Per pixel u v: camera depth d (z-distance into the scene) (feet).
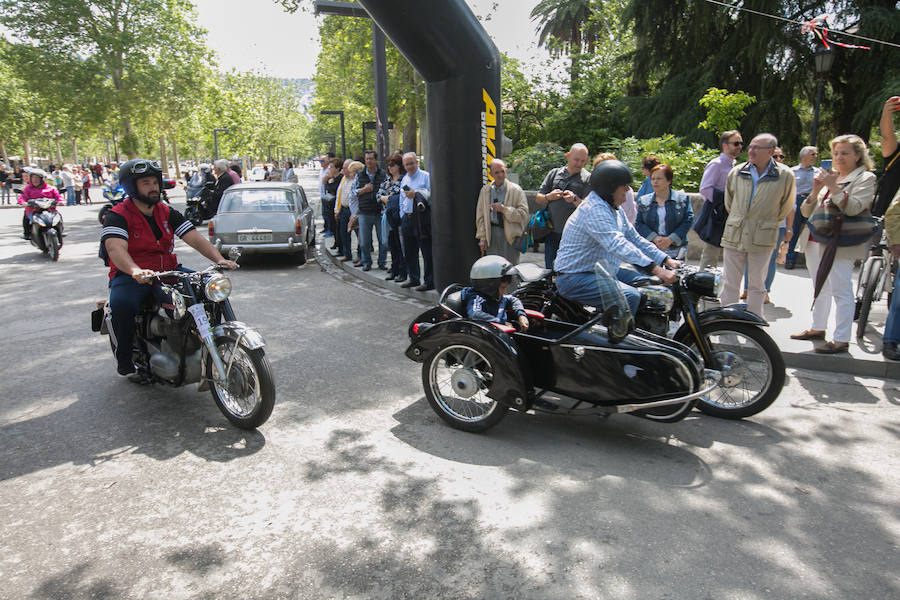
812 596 8.28
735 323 13.64
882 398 15.14
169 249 15.15
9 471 11.94
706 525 9.94
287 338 20.90
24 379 17.04
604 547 9.37
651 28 66.13
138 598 8.41
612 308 12.47
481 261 13.84
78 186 92.94
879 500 10.68
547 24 107.86
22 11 115.24
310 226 41.88
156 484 11.42
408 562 9.09
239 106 201.87
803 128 65.36
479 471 11.81
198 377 14.43
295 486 11.30
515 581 8.63
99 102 122.21
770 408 14.67
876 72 56.29
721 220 19.27
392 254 29.60
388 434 13.50
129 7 124.36
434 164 24.31
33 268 34.55
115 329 14.87
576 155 21.77
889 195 19.15
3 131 181.98
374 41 41.09
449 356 14.03
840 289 17.08
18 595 8.48
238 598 8.39
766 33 57.36
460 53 22.61
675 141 41.04
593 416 14.46
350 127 148.36
